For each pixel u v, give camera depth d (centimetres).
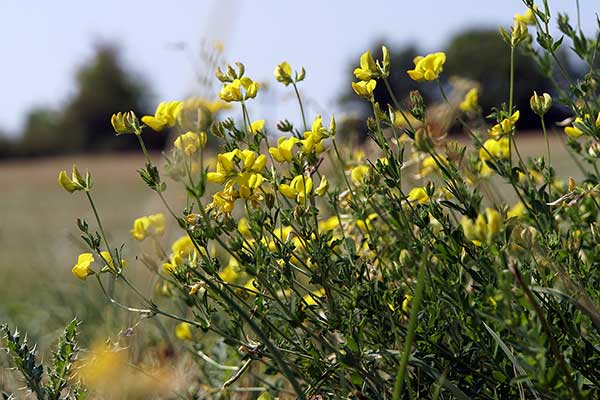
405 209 105
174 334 127
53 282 160
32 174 1241
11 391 116
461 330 102
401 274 103
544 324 91
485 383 101
